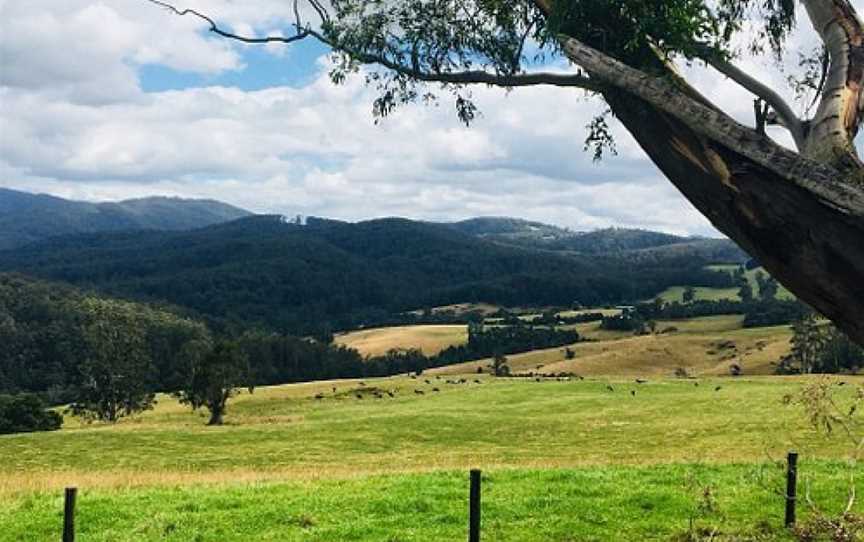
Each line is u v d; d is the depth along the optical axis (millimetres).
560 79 6734
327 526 15094
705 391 82312
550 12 6316
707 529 14359
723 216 5289
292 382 149250
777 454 40906
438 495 17719
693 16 5957
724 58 6367
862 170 5160
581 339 172125
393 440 58125
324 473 25703
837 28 5785
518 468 22344
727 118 5168
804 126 5934
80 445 57000
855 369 74000
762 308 176750
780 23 7566
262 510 16438
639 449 49719
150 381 111812
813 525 10805
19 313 136250
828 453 39156
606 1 5988
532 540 14102
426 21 7543
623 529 14695
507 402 84750
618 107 5809
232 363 84500
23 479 25266
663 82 5363
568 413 71938
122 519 16156
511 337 171250
